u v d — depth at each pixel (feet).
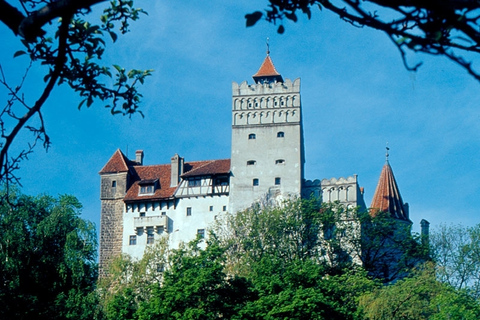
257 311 143.54
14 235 189.67
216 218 277.44
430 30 19.17
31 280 192.95
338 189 284.61
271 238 253.65
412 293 188.96
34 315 177.06
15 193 198.80
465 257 228.84
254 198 282.56
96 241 209.36
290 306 140.36
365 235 261.24
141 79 31.91
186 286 145.79
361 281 204.13
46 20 21.71
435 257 242.99
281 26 22.47
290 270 160.15
